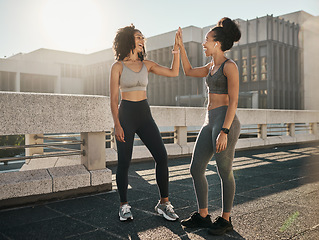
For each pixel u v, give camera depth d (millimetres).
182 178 4645
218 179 4555
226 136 2348
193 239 2301
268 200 3344
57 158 5391
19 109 3283
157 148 2859
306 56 45906
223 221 2408
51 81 60250
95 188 3744
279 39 43000
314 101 45438
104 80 65062
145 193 3742
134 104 2867
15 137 9430
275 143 9164
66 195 3521
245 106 44188
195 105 45844
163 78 54281
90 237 2355
